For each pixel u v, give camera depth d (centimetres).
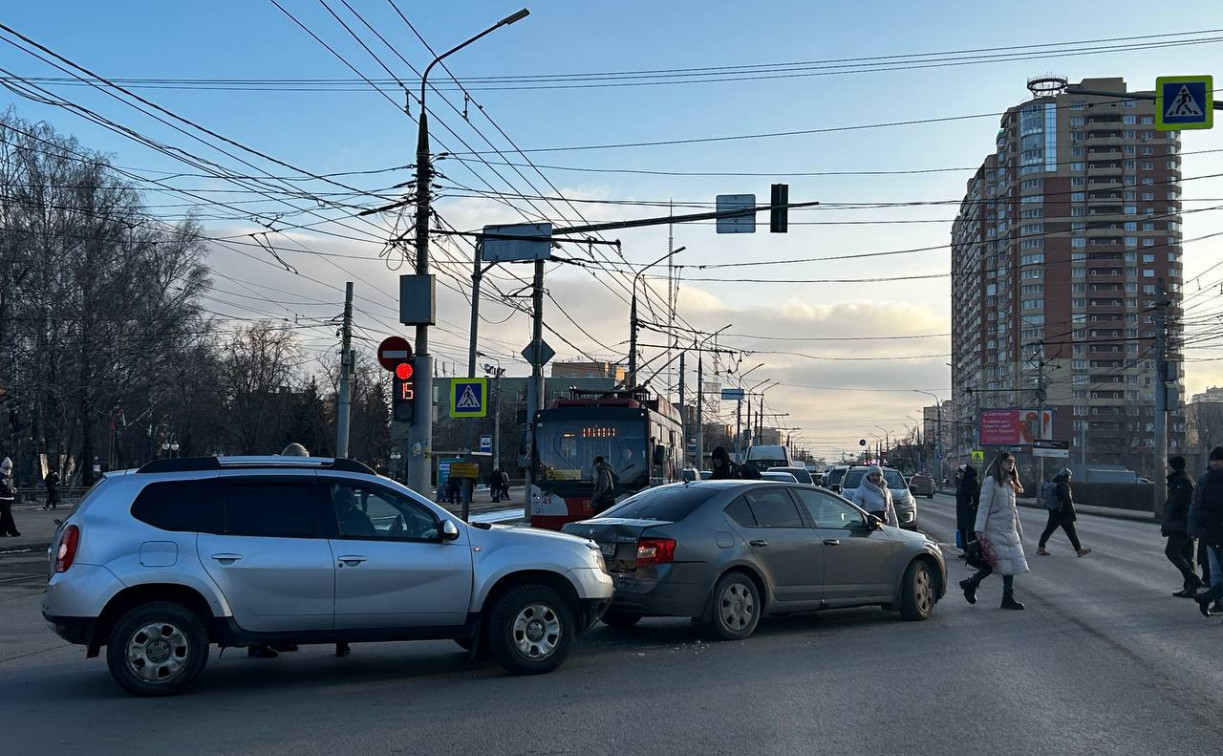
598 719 729
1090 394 9075
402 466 5762
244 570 819
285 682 864
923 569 1207
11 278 4472
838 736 680
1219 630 1116
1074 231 8944
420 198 2128
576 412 2220
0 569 1820
